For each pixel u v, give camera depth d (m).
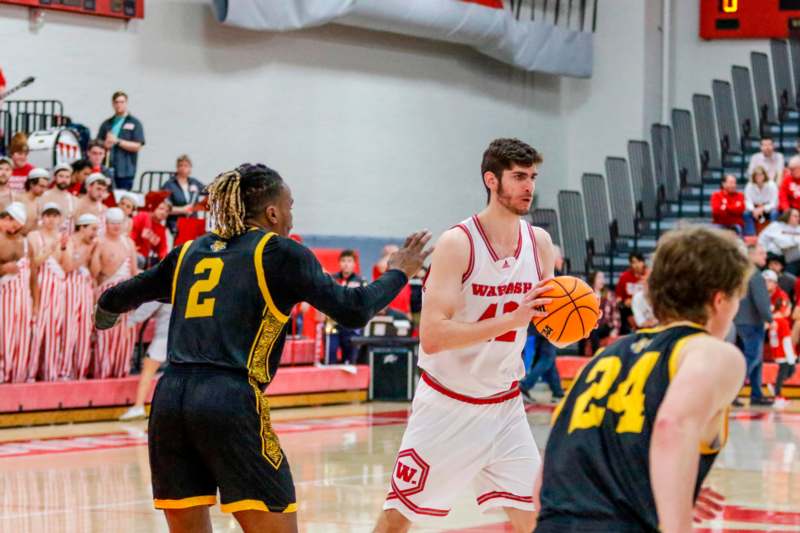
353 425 15.66
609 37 28.78
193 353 5.14
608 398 3.61
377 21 23.39
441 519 9.15
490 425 6.11
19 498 9.83
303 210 23.11
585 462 3.58
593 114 28.89
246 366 5.13
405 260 5.36
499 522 9.01
